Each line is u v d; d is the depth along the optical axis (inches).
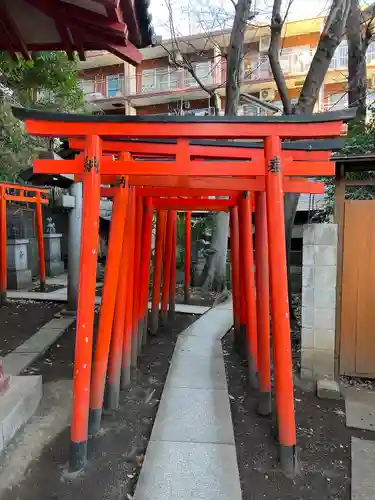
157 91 706.2
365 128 209.3
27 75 281.7
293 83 584.7
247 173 104.7
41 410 131.9
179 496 88.2
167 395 141.2
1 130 323.9
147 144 109.8
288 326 100.1
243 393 149.9
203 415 126.0
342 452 108.6
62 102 369.1
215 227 360.2
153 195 175.3
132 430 119.6
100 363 117.3
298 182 128.9
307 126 95.4
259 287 133.7
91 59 740.7
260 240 134.6
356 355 153.2
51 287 379.9
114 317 134.5
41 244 354.0
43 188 352.8
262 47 584.7
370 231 149.6
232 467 98.9
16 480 95.1
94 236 99.0
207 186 136.6
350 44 254.7
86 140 98.5
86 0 93.2
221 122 96.1
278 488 93.8
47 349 201.3
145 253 201.8
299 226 394.3
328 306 150.5
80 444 99.3
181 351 193.6
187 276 326.6
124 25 100.7
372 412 130.4
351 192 207.8
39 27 121.6
